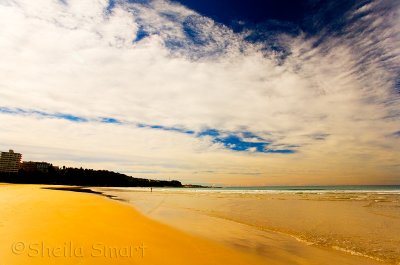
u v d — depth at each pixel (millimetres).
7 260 4516
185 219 12633
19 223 7629
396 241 8586
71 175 135250
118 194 42031
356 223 11938
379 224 11680
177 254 5922
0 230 6625
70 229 7250
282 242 8344
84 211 11602
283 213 15375
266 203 22125
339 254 7125
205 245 7176
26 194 21578
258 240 8500
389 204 20656
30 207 11781
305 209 17484
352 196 32000
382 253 7246
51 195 21672
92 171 146750
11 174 113500
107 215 11000
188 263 5383
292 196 33406
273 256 6688
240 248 7262
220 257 6102
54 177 127188
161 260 5359
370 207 18500
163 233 8234
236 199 27750
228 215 14492
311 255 6949
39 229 6934
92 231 7277
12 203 13109
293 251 7293
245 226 11055
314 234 9617
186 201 24922
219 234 9133
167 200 26609
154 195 38844
